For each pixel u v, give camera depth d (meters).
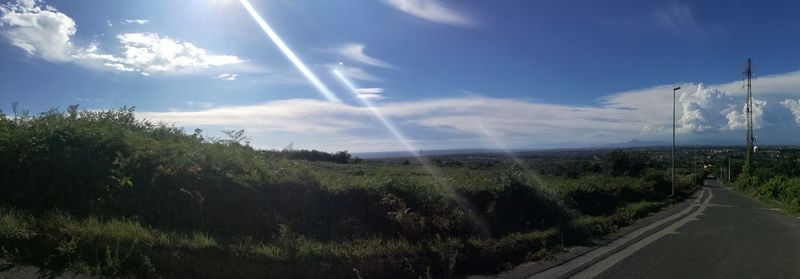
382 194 10.02
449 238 9.20
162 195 7.48
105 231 5.95
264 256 6.50
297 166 9.85
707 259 9.66
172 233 6.60
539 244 10.41
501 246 9.42
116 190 7.37
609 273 8.14
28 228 5.59
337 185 9.62
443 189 11.96
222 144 9.98
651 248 10.94
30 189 6.90
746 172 60.59
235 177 8.20
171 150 8.40
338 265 6.85
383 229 9.25
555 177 23.92
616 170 51.06
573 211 16.30
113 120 9.69
